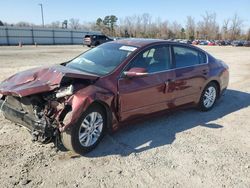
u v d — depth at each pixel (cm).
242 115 637
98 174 367
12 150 414
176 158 420
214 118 605
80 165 385
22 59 1762
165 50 532
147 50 500
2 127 492
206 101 638
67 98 390
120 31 8650
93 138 425
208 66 621
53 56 2103
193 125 556
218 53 2916
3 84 434
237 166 408
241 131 541
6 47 3444
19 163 380
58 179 350
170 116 599
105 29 8931
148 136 490
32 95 389
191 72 571
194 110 650
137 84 466
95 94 404
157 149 445
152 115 511
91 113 411
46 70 441
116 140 467
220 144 477
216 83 651
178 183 358
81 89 403
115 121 447
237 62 1841
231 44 6456
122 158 411
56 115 385
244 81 1057
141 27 8869
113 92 432
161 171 382
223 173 388
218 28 9681
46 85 392
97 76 433
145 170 383
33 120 384
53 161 391
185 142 476
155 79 496
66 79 403
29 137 458
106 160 402
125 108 455
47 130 376
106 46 540
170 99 533
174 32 9525
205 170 392
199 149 454
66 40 5356
